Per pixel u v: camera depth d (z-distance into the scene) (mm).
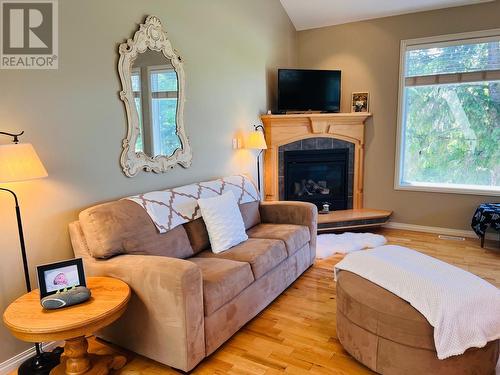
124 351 2258
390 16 4594
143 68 2826
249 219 3436
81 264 1961
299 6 4754
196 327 1987
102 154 2574
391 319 1855
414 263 2260
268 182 4703
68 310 1757
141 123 2840
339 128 4832
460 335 1757
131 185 2814
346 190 5039
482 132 4332
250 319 2527
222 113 3803
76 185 2418
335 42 4984
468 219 4445
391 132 4777
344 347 2188
